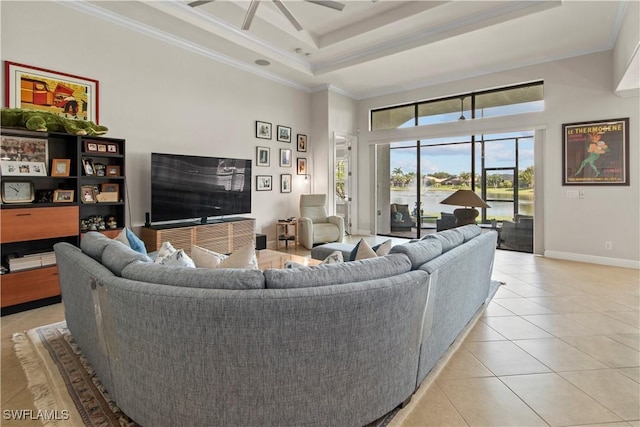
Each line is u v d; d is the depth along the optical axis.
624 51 3.64
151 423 1.39
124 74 3.83
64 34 3.35
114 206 3.75
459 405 1.66
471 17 4.00
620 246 4.45
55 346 2.23
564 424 1.52
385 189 6.99
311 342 1.27
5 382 1.83
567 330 2.53
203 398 1.29
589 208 4.65
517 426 1.51
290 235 6.07
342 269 1.42
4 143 2.87
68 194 3.14
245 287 1.28
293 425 1.32
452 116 5.95
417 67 5.29
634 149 4.31
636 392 1.76
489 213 5.86
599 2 3.43
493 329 2.54
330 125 6.34
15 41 3.05
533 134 5.36
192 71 4.52
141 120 4.00
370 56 4.97
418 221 6.61
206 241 4.38
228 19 4.06
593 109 4.56
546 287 3.57
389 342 1.46
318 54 5.17
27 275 2.86
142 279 1.40
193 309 1.22
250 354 1.24
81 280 1.76
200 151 4.65
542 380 1.88
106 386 1.70
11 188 2.90
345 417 1.39
